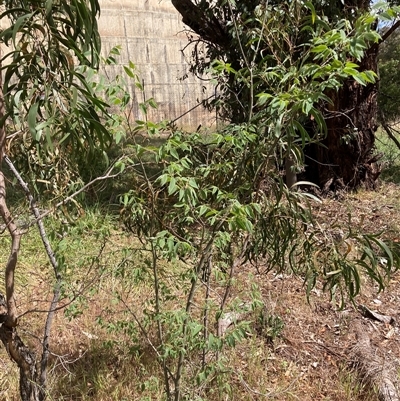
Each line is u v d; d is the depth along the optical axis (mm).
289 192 2029
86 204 4262
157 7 12672
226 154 2113
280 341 3498
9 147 1841
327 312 3932
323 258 2049
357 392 3031
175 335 1901
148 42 12602
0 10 1578
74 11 1296
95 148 1636
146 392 2760
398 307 4078
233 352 3141
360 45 1546
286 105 1698
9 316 1926
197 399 2146
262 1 2805
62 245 2043
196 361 2754
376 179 7070
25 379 2033
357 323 3777
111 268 2514
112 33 12133
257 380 2982
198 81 13086
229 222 1672
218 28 5773
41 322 3492
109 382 2898
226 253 2355
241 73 2236
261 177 2000
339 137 6590
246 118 2518
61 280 2146
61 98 1358
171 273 3635
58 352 3180
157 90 12680
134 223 2123
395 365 3266
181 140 2029
